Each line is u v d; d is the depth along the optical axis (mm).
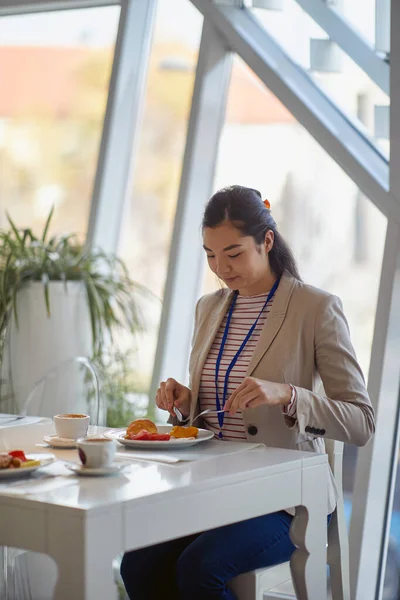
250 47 3635
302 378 2361
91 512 1569
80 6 4262
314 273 3658
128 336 4043
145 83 4184
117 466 1867
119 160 4227
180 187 3930
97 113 4273
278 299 2406
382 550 3342
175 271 3930
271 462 1993
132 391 4012
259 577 2152
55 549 1602
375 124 3400
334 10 3514
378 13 3385
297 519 2090
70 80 4340
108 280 3857
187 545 2303
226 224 2365
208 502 1805
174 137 4094
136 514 1651
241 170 3879
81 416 2270
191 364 2580
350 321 3555
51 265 3688
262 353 2361
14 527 1663
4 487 1740
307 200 3691
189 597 2072
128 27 4113
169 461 1988
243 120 3871
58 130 4371
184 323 4008
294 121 3729
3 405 3691
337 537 2432
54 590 1597
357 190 3555
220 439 2414
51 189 4387
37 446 2203
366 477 3221
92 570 1571
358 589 3225
